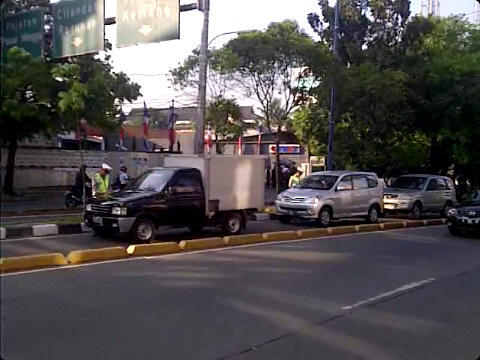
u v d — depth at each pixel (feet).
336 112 82.12
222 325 22.72
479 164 99.09
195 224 47.24
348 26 92.17
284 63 79.82
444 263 40.60
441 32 95.91
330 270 35.76
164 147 137.90
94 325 21.79
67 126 30.63
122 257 37.55
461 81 86.48
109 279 30.42
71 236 46.50
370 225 61.31
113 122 76.48
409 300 28.68
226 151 134.41
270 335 21.66
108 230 43.55
